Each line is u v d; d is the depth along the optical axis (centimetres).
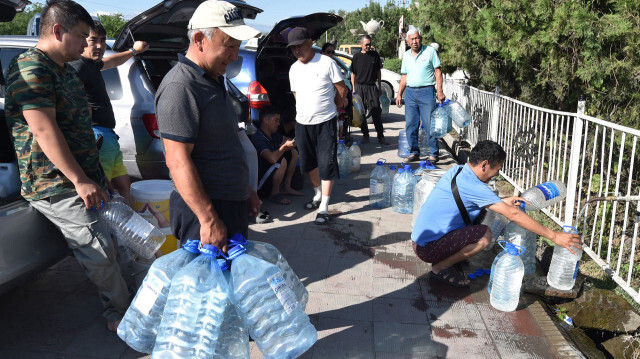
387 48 4688
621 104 532
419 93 686
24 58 239
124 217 284
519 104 586
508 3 524
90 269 272
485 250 415
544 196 370
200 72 210
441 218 356
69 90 260
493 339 294
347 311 322
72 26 244
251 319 213
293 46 456
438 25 784
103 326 299
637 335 331
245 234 249
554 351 283
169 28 471
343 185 620
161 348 200
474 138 787
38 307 319
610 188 540
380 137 861
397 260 400
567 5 480
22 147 251
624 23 457
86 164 275
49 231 283
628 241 518
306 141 481
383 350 282
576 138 433
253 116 589
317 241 437
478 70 780
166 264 218
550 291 348
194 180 206
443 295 345
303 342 218
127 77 446
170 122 203
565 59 517
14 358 266
